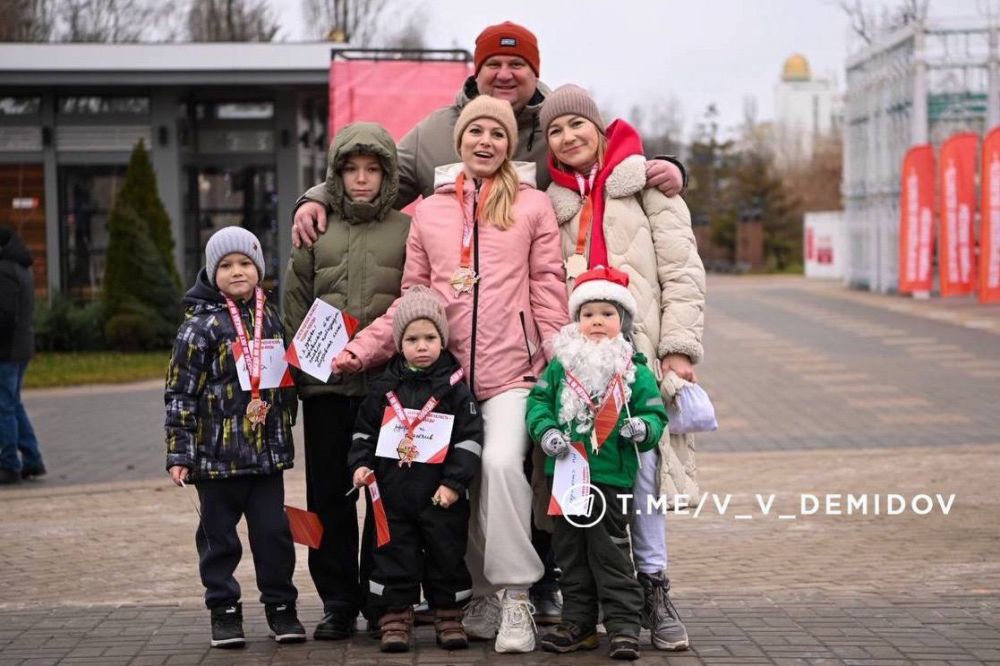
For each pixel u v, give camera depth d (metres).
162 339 23.20
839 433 13.20
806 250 53.50
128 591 7.35
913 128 32.09
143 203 23.58
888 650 5.81
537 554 6.01
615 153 6.03
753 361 20.31
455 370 5.84
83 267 26.55
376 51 19.34
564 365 5.71
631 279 5.95
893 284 34.81
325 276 6.16
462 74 19.30
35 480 11.34
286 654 5.83
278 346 6.05
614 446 5.69
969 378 17.44
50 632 6.28
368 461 5.85
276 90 26.39
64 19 40.31
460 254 5.95
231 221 26.73
